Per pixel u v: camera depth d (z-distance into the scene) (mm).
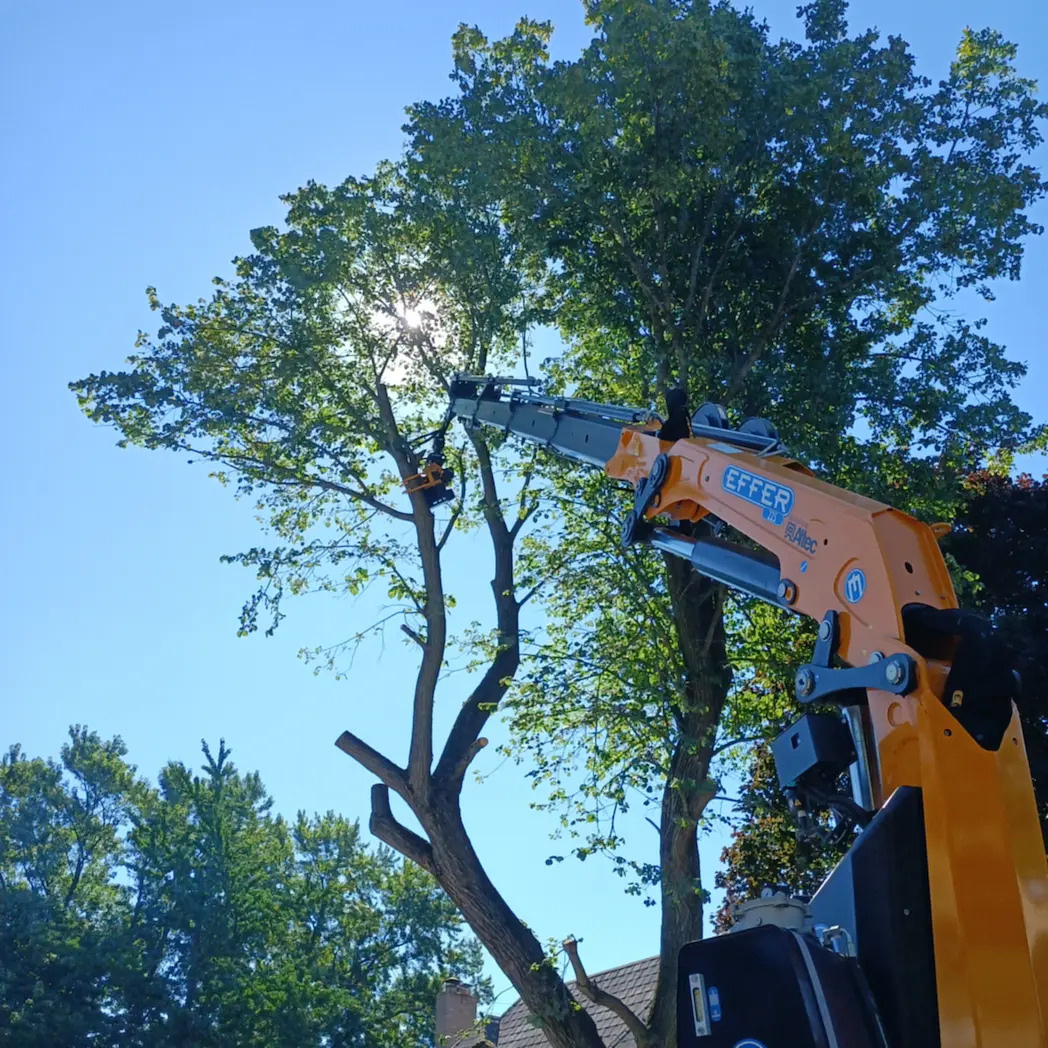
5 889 38344
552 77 13414
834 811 4617
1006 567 16516
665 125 13211
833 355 13617
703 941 4113
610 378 15133
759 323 14031
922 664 4148
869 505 4809
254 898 38156
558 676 13438
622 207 13852
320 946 42344
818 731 4656
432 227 15164
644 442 7414
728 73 12828
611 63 12969
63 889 50594
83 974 34656
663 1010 11453
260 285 15055
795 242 13617
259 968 36781
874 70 13172
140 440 15258
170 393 14930
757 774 15031
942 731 4039
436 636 14180
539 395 10500
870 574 4566
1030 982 3773
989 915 3842
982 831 3930
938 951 3840
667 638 12922
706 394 13000
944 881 3887
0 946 35344
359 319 15719
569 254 14438
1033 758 14719
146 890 39875
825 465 13102
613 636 13828
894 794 4086
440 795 13438
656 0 12906
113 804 53969
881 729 4254
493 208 15062
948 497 13328
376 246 15227
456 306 16156
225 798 41531
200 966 36281
